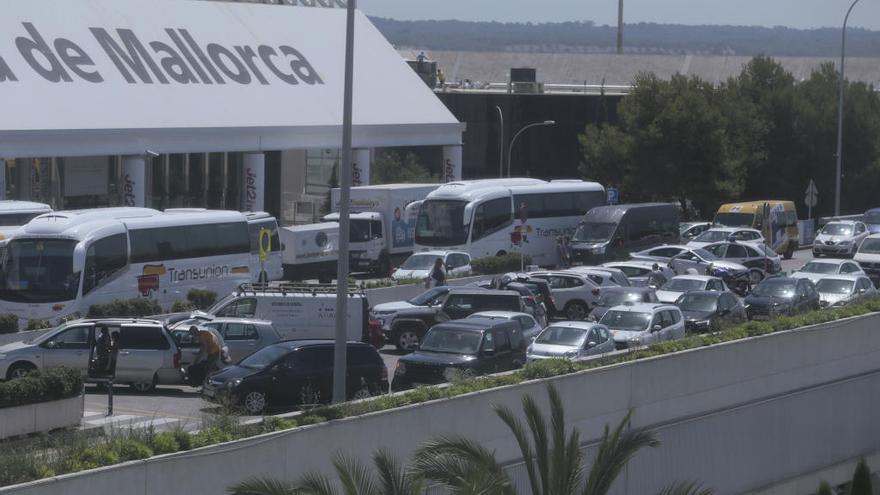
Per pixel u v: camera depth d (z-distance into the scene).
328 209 125.81
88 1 106.06
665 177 130.88
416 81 129.25
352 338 59.94
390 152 153.62
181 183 115.44
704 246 95.12
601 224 97.69
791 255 115.88
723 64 191.50
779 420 48.12
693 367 45.38
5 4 98.50
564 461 27.22
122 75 100.50
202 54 109.94
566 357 47.94
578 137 141.75
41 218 68.19
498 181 101.19
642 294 69.50
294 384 45.09
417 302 66.62
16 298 66.00
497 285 71.12
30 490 26.39
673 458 42.81
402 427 35.25
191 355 52.16
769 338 48.72
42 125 89.25
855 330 53.34
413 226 104.12
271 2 129.75
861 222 114.25
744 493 46.16
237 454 30.80
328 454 33.03
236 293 60.31
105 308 64.75
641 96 133.00
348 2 40.25
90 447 29.42
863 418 52.84
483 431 37.56
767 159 142.25
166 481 29.20
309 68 118.75
